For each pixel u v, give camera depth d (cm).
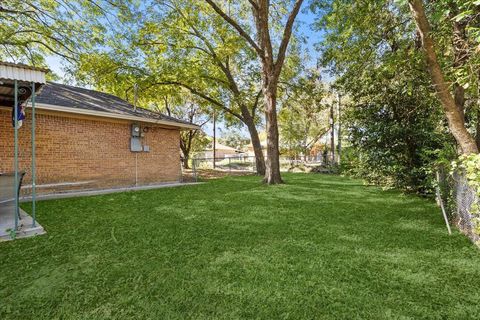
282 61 934
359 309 200
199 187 881
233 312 196
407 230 396
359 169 864
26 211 512
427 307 202
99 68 1130
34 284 236
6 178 418
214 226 418
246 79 1407
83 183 775
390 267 271
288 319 188
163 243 340
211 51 1277
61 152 732
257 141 1442
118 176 860
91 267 270
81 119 773
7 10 976
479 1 241
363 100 748
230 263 281
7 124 645
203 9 1242
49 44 1171
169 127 1022
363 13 550
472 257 295
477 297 215
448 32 436
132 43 1158
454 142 571
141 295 219
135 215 487
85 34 1139
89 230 393
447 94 370
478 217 309
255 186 897
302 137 2389
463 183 372
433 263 280
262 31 929
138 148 910
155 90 1302
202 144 2658
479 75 370
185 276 251
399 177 702
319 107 1296
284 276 252
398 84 636
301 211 522
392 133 666
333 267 271
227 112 1530
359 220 455
